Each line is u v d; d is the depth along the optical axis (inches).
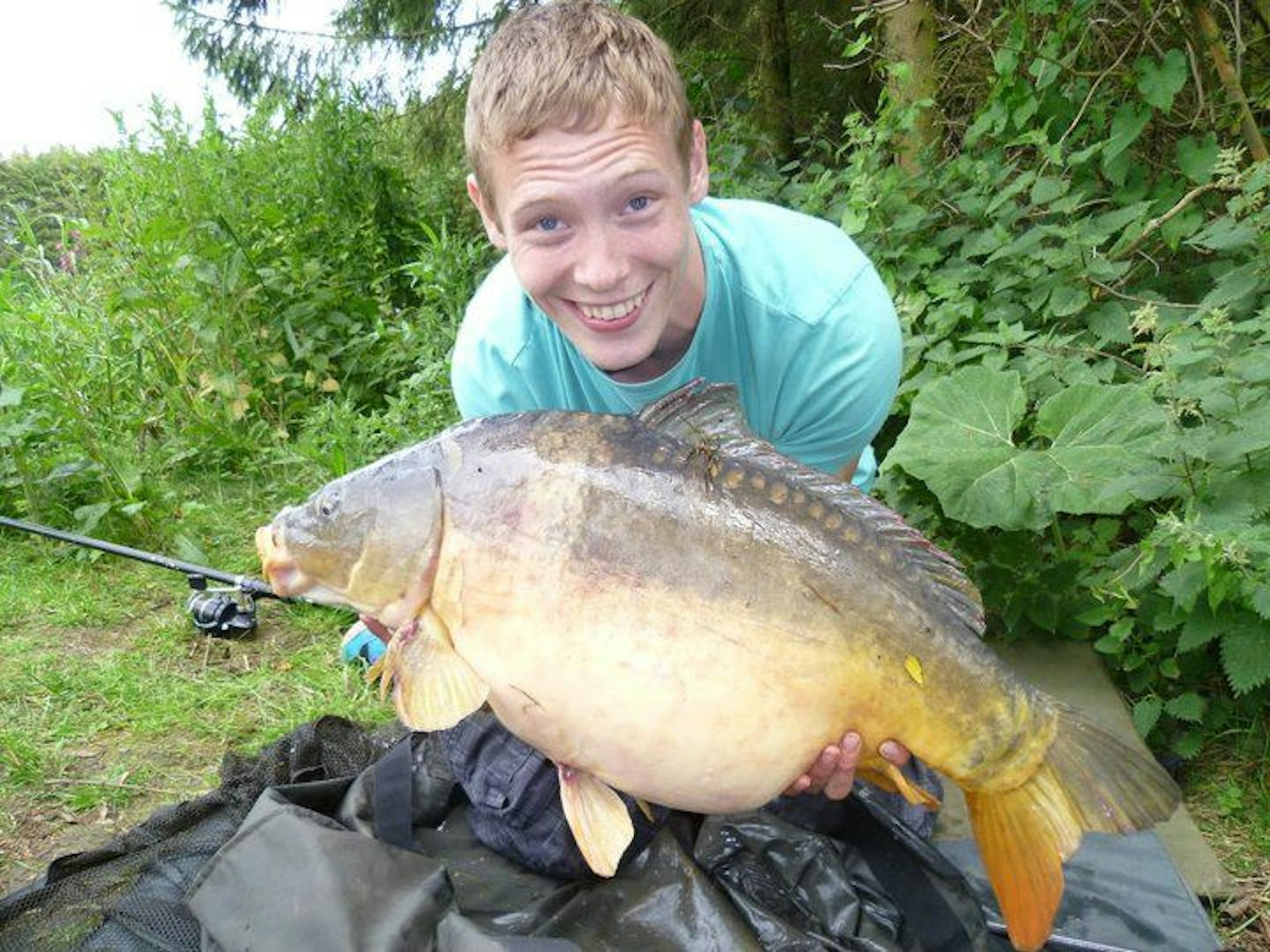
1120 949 32.1
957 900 31.7
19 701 49.7
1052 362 51.8
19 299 91.4
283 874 30.0
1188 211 58.3
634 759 25.7
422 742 37.6
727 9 106.6
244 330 83.0
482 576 25.6
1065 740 27.2
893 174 62.2
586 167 28.0
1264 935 35.3
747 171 81.9
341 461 66.2
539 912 31.1
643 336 30.7
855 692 25.7
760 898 32.0
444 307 83.2
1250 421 40.5
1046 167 64.8
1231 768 42.6
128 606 58.6
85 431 67.3
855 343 35.4
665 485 25.3
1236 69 61.7
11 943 31.6
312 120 100.5
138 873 33.5
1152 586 45.2
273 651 53.8
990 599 48.5
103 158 97.2
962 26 70.3
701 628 24.9
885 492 52.4
